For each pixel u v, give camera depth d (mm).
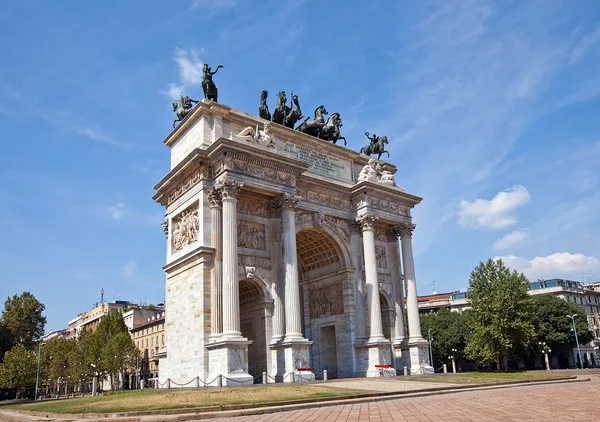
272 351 56594
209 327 52875
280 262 59719
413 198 75688
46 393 166375
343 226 70500
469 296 90875
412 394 40219
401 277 74875
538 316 130000
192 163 57969
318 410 30922
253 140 59312
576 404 27906
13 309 136000
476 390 44062
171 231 63406
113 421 28703
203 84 62250
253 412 30359
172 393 40125
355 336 66750
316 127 72875
